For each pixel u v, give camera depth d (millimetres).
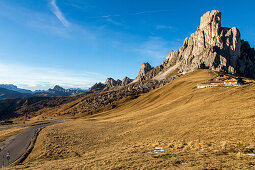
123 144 37438
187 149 25984
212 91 80062
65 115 193250
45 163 29797
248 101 46406
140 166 18984
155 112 77062
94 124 80625
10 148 48938
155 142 33375
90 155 31531
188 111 54500
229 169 15719
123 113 123375
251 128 29703
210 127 35219
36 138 61000
